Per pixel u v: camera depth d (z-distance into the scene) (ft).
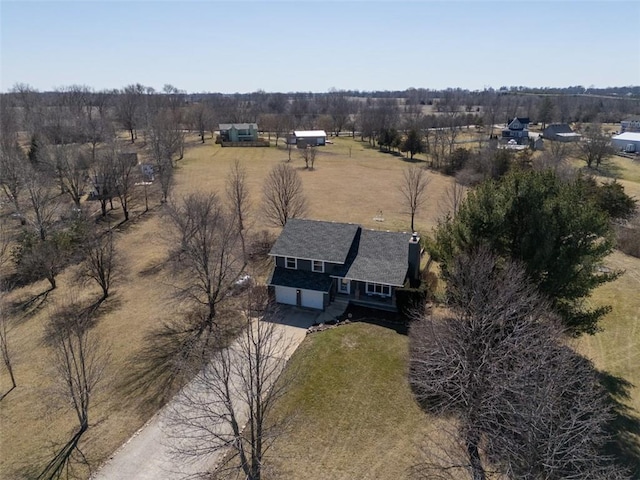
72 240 142.92
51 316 108.68
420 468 63.05
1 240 151.12
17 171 171.94
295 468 63.52
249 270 123.75
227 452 67.31
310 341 92.84
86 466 65.87
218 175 247.70
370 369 83.82
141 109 378.73
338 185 229.04
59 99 467.11
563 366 59.11
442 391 68.18
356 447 67.10
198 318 103.96
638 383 81.15
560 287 79.61
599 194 154.81
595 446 65.31
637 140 346.13
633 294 113.19
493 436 57.88
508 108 647.15
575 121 557.74
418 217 176.24
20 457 68.03
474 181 219.00
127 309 110.52
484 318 63.21
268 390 69.92
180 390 78.38
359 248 111.75
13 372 88.94
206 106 487.61
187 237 121.90
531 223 80.79
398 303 100.73
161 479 63.36
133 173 199.52
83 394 73.15
